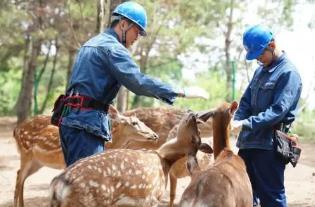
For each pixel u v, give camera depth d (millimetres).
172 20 16094
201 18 18031
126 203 4285
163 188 4637
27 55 22656
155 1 14156
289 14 20484
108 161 4191
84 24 15570
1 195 8438
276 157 4605
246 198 3744
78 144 4387
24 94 20672
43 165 7383
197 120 4531
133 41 4605
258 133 4586
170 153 4605
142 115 7594
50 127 7223
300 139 16594
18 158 12445
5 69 26906
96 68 4363
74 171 4051
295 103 4602
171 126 7488
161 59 21359
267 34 4551
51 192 4031
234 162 3936
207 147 4488
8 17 16812
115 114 7070
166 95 4285
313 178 10172
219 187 3512
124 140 7078
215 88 24125
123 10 4512
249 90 4883
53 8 16344
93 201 4062
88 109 4375
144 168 4371
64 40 16406
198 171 3803
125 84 4332
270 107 4461
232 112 4297
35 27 16953
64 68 27453
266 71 4629
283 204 4672
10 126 21766
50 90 27234
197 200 3463
